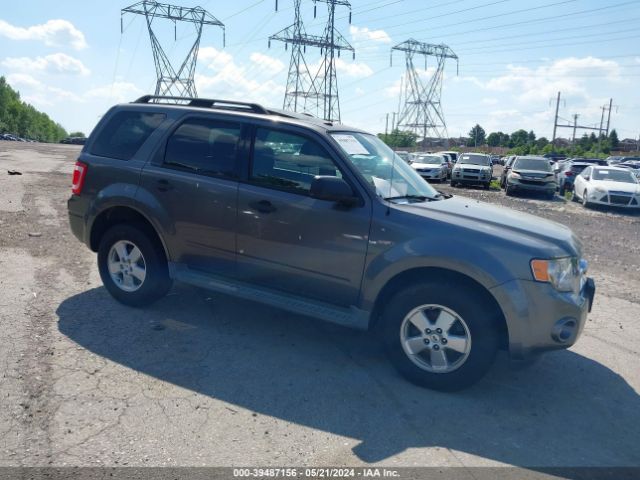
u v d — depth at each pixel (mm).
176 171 5062
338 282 4395
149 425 3430
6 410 3477
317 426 3551
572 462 3346
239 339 4871
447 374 4047
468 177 26125
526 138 147250
